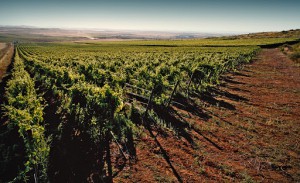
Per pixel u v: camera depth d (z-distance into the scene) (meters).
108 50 62.66
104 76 14.78
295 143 8.41
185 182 6.47
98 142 8.93
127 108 12.30
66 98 13.09
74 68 21.03
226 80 20.03
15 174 7.28
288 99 14.02
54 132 9.91
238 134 9.24
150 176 6.76
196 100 13.90
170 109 12.34
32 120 7.52
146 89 14.83
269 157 7.56
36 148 6.83
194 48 58.56
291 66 27.91
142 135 9.30
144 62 23.61
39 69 21.61
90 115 9.84
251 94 15.33
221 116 11.23
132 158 7.71
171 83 15.90
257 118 10.92
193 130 9.69
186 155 7.77
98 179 6.76
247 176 6.61
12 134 9.95
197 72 15.57
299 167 7.02
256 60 34.62
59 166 7.50
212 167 7.10
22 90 13.04
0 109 13.65
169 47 67.25
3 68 35.31
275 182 6.39
